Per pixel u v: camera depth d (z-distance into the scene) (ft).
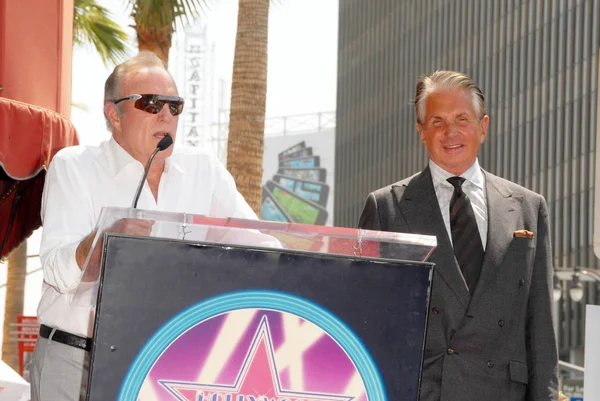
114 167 10.48
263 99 31.81
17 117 18.45
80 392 9.99
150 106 10.27
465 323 10.87
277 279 6.88
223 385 6.79
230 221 7.04
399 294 7.03
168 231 6.93
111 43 46.88
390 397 6.99
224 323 6.81
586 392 10.44
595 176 10.90
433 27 176.55
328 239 7.19
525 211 11.51
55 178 10.26
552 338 11.16
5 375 8.49
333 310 6.94
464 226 11.34
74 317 10.01
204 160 11.16
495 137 155.02
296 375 6.88
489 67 157.69
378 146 197.67
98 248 6.97
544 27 143.13
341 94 220.43
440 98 11.53
